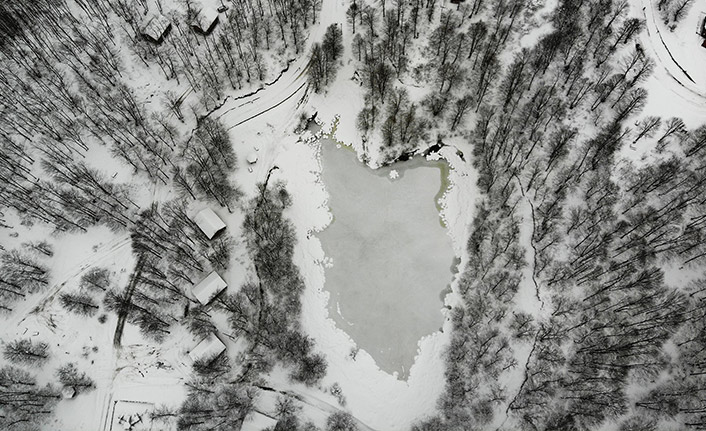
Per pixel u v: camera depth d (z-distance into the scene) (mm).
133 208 101062
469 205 102375
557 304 93250
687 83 102250
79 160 103125
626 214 95875
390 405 89938
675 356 87250
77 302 92125
